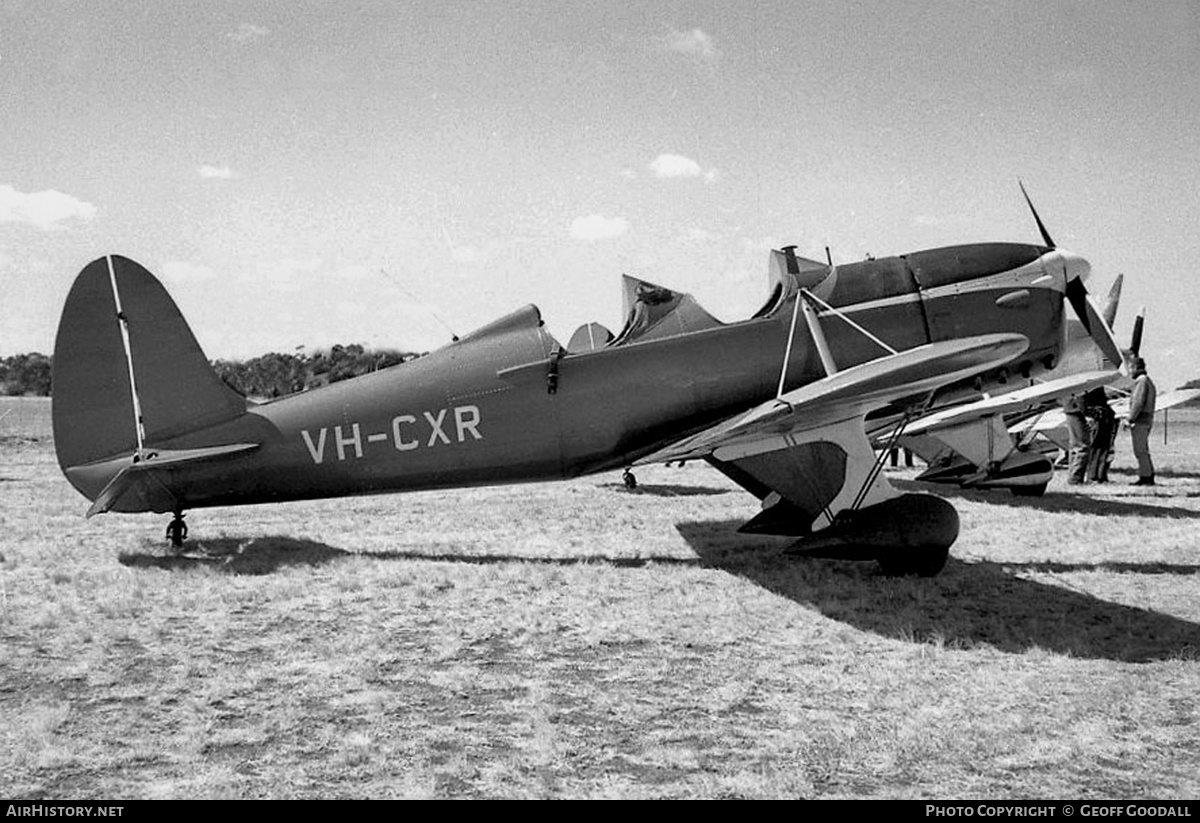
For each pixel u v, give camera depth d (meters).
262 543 9.12
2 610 6.31
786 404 6.56
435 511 11.91
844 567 7.98
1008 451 12.82
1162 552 8.66
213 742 4.03
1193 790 3.55
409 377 8.45
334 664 5.20
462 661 5.28
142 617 6.20
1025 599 6.80
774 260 9.19
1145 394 14.71
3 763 3.79
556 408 8.38
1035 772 3.71
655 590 7.07
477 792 3.54
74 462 8.45
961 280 8.84
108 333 8.45
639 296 8.91
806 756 3.88
